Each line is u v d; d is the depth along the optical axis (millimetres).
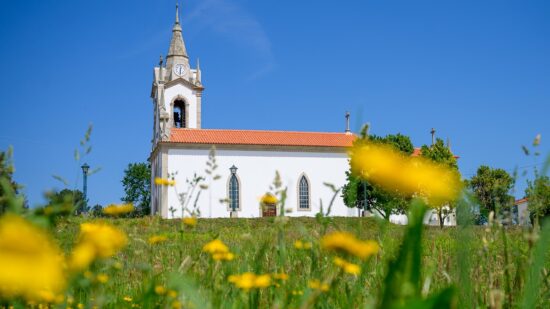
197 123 57781
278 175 2590
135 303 2559
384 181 1197
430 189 1178
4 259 716
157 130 56344
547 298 2496
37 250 750
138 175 86312
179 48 59469
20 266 721
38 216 1576
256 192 50625
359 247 1390
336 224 2434
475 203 2143
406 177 1178
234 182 50344
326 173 52344
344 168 52812
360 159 1219
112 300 2641
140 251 3021
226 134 53156
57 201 1753
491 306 1792
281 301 2303
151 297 2168
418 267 1177
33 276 728
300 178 51719
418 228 1186
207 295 2326
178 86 57781
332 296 2443
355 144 1263
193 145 50125
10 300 1398
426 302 988
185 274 2541
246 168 50812
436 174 1187
